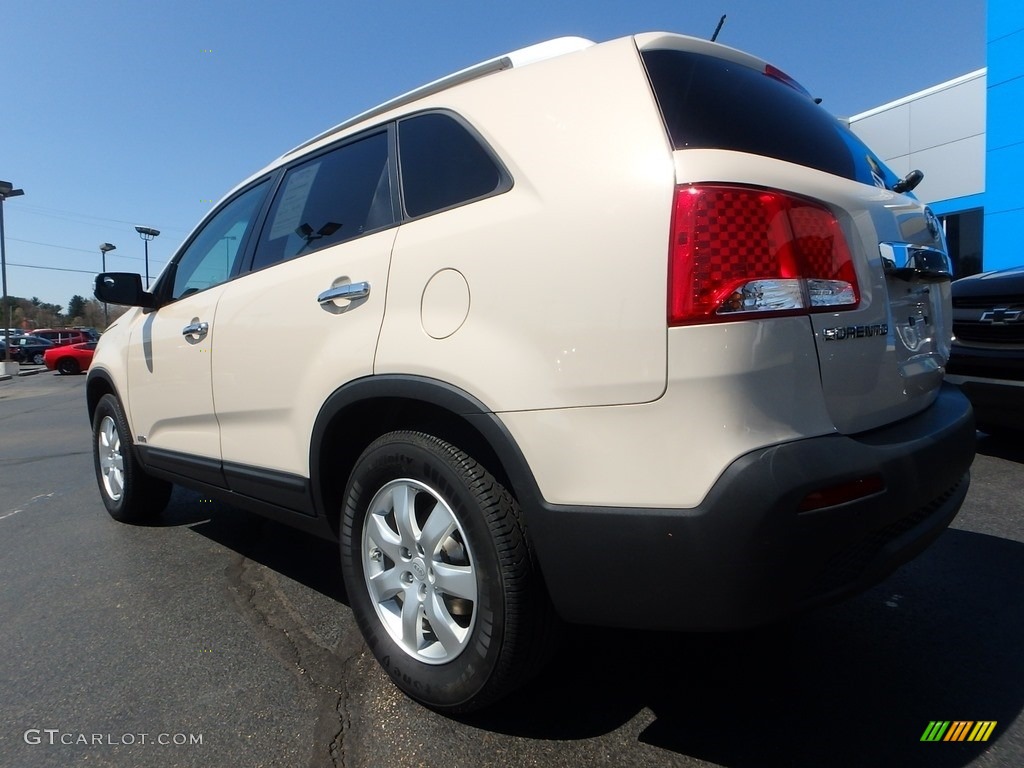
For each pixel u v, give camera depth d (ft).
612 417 5.60
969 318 15.12
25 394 63.67
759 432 5.27
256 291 9.30
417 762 6.42
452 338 6.58
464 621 6.94
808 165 6.66
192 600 10.34
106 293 11.50
